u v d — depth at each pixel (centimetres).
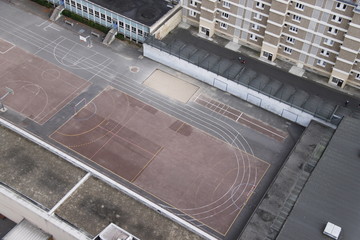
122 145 7825
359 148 6862
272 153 7912
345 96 8931
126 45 9750
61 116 8194
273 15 8850
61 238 6059
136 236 5825
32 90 8594
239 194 7275
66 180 6344
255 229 6600
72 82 8825
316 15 8538
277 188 7119
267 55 9544
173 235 5872
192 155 7769
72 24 10088
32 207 5988
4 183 6253
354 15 8006
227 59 9500
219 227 6850
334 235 5725
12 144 6731
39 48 9469
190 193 7238
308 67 9381
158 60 9412
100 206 6081
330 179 6438
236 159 7775
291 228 5856
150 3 9975
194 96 8806
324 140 7575
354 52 8431
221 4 9512
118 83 8900
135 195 6166
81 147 7738
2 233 6675
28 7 10419
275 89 8538
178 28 10206
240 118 8469
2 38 9606
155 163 7606
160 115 8381
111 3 9850
